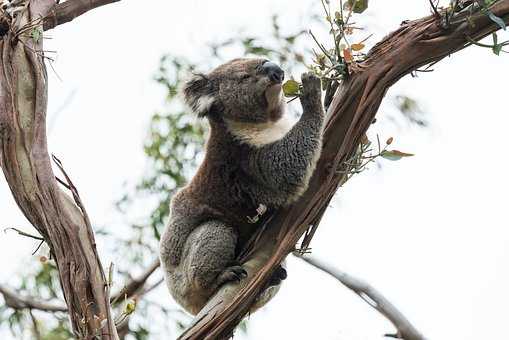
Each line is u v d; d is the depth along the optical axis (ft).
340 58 29.60
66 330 48.83
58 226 27.17
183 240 38.55
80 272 27.02
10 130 27.55
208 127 41.14
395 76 29.27
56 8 31.01
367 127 29.32
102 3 32.12
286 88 33.04
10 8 29.35
